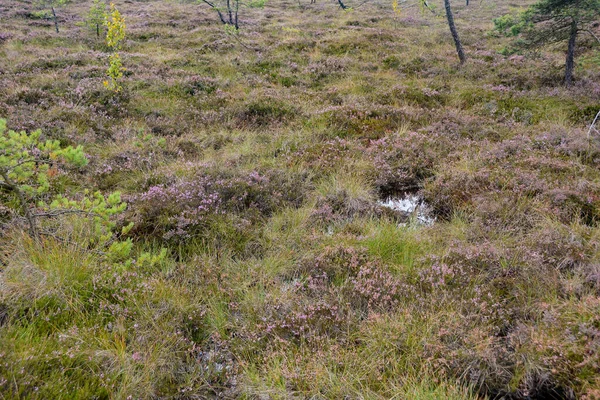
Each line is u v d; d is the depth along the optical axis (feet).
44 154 24.07
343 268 16.62
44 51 53.62
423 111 36.42
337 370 12.20
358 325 13.58
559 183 22.52
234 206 21.27
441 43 65.31
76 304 13.38
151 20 80.59
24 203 15.21
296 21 86.53
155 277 15.70
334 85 45.14
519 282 15.19
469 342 12.44
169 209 19.90
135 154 27.22
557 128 29.78
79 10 95.81
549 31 41.14
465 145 28.89
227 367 12.38
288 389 11.78
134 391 11.01
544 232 17.93
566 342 11.88
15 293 13.16
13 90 34.55
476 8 110.52
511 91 40.19
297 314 13.69
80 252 15.53
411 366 11.98
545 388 11.59
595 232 17.76
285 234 19.27
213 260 17.22
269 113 35.99
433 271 15.79
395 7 68.28
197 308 14.34
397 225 20.44
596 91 37.65
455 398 11.05
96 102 35.12
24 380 10.03
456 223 20.40
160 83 41.45
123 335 12.30
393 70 50.34
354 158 27.22
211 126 33.24
